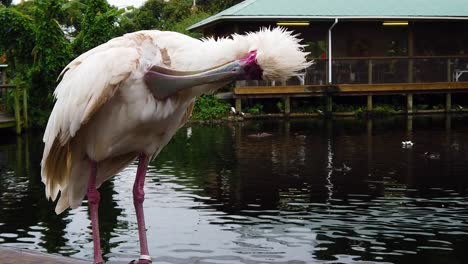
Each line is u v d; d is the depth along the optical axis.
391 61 24.94
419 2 26.28
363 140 16.83
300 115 24.39
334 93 24.16
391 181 11.00
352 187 10.52
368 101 24.69
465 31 26.50
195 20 33.44
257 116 23.91
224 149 15.45
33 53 22.95
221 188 10.52
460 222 8.17
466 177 11.25
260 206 9.19
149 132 3.05
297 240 7.45
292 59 2.80
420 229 7.86
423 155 13.92
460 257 6.81
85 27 24.47
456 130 19.02
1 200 9.80
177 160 13.72
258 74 2.83
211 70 2.86
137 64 2.88
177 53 2.94
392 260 6.73
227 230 7.87
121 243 7.33
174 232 7.80
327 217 8.50
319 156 13.99
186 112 3.24
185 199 9.66
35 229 8.07
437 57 25.23
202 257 6.83
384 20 24.64
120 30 28.00
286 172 11.99
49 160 3.18
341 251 7.02
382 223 8.16
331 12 24.48
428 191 10.12
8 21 23.50
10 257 3.51
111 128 2.98
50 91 22.47
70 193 3.32
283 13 24.09
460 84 25.12
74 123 2.90
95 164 3.10
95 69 2.86
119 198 9.72
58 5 23.11
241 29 24.55
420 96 26.31
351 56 25.44
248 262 6.64
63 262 3.42
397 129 19.56
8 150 16.08
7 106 21.14
